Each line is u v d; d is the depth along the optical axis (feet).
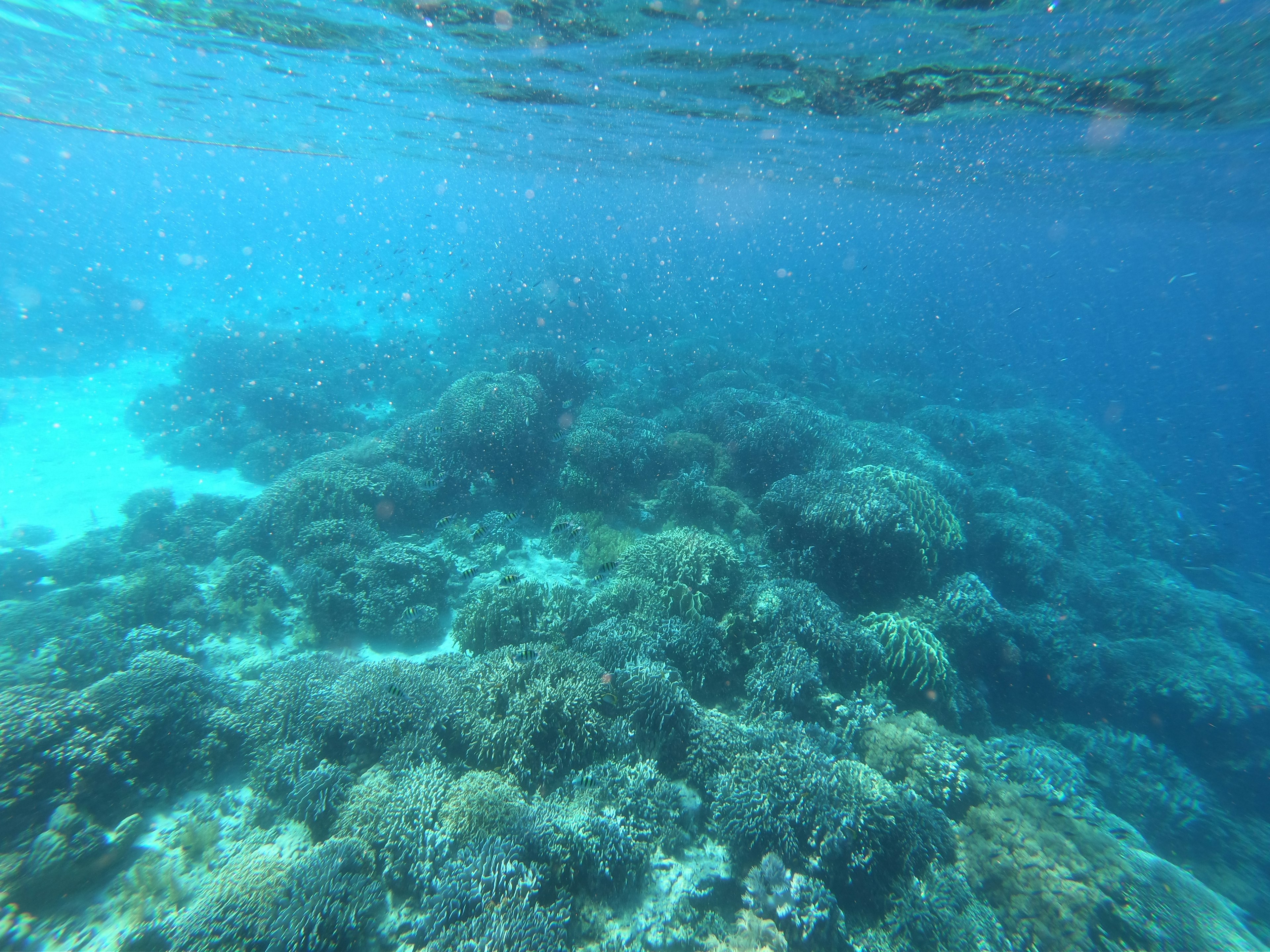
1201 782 33.91
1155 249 237.66
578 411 59.21
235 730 22.48
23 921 15.38
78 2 39.17
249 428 58.23
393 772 19.83
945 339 148.66
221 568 36.60
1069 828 19.95
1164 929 17.01
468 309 115.65
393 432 49.98
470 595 32.45
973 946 16.87
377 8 38.42
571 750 20.39
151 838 18.54
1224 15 31.32
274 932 14.40
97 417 65.51
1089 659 39.60
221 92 60.54
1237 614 47.65
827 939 16.58
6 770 17.61
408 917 15.76
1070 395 137.80
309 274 211.00
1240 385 210.79
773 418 52.01
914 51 38.93
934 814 20.42
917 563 35.06
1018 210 131.64
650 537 35.22
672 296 147.13
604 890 16.65
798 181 114.73
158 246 254.68
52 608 31.89
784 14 34.68
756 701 24.94
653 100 56.80
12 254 153.58
